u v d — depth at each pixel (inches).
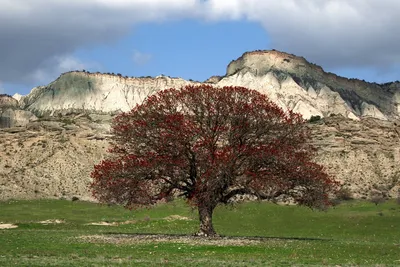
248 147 2010.3
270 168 2033.7
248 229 2701.8
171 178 2048.5
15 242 1744.6
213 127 2049.7
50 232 2233.0
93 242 1803.6
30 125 6796.3
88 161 5585.6
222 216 3122.5
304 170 2026.3
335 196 4178.2
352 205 3791.8
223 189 2043.6
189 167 2055.9
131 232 2377.0
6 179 5088.6
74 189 4945.9
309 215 3068.4
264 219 3004.4
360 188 4672.7
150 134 2038.6
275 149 1987.0
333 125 6097.4
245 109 2038.6
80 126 6801.2
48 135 6230.3
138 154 2049.7
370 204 3816.4
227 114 2036.2
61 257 1395.2
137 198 2055.9
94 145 5979.3
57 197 4729.3
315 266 1314.0
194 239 1941.4
